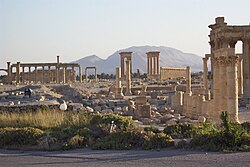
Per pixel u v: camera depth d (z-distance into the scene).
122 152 22.31
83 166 18.78
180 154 20.88
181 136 26.11
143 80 128.88
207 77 82.44
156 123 38.53
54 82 141.88
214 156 19.92
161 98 68.38
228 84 34.09
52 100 60.47
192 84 101.25
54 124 30.50
